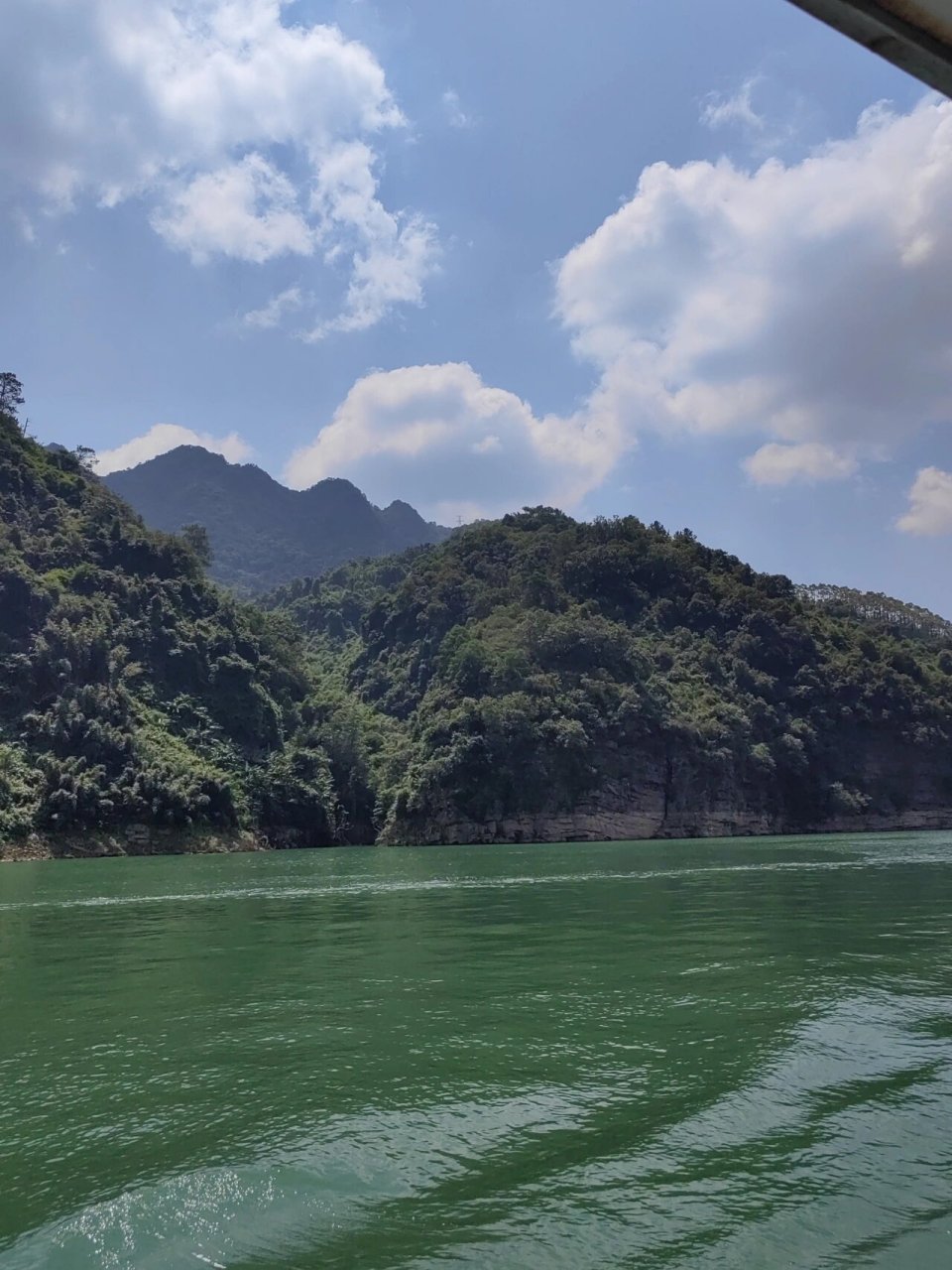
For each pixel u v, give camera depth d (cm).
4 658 8950
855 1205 1003
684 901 3628
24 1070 1524
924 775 11788
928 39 351
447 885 4562
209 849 8419
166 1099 1373
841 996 1880
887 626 16262
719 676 11900
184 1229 981
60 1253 935
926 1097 1302
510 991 2019
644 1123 1235
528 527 16012
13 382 13400
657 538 14562
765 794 10944
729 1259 902
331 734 10438
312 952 2598
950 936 2652
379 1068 1495
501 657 10844
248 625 12194
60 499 11875
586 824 9850
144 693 9900
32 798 7781
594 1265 897
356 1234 964
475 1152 1159
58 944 2834
